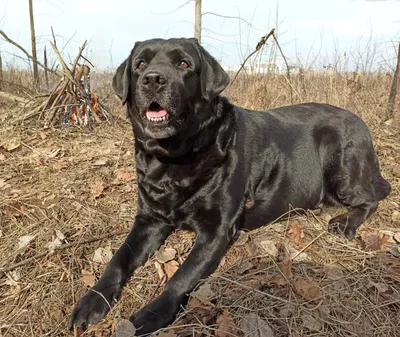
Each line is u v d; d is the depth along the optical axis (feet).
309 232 2.05
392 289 1.59
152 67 1.79
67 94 4.17
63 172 2.82
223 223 1.85
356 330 1.42
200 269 1.72
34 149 3.33
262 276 1.68
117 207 2.36
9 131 3.75
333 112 2.47
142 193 1.96
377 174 2.48
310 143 2.34
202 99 1.89
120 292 1.69
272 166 2.14
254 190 2.09
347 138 2.32
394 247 1.89
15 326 1.52
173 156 1.82
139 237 1.94
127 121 4.43
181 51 1.86
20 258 1.88
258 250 1.87
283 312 1.48
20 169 2.85
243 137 2.03
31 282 1.72
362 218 2.15
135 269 1.85
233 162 1.90
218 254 1.80
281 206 2.20
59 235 1.99
